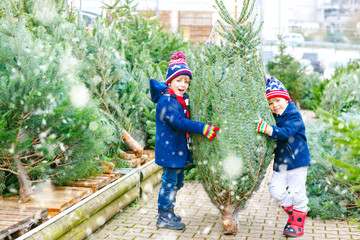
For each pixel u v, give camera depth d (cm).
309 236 395
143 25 913
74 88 419
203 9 2472
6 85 380
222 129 361
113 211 439
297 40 2370
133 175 500
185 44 959
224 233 398
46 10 572
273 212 471
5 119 383
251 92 359
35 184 420
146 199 520
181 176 433
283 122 389
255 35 382
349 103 821
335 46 2416
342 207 442
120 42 684
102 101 563
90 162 441
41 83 393
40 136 387
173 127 388
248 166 365
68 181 445
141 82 647
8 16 393
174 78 393
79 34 557
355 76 891
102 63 568
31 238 304
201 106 373
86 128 405
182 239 384
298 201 389
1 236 309
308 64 2123
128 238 386
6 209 368
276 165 405
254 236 392
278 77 1549
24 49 390
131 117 620
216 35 393
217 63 369
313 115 1317
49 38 523
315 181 462
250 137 360
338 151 450
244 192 378
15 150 376
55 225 332
